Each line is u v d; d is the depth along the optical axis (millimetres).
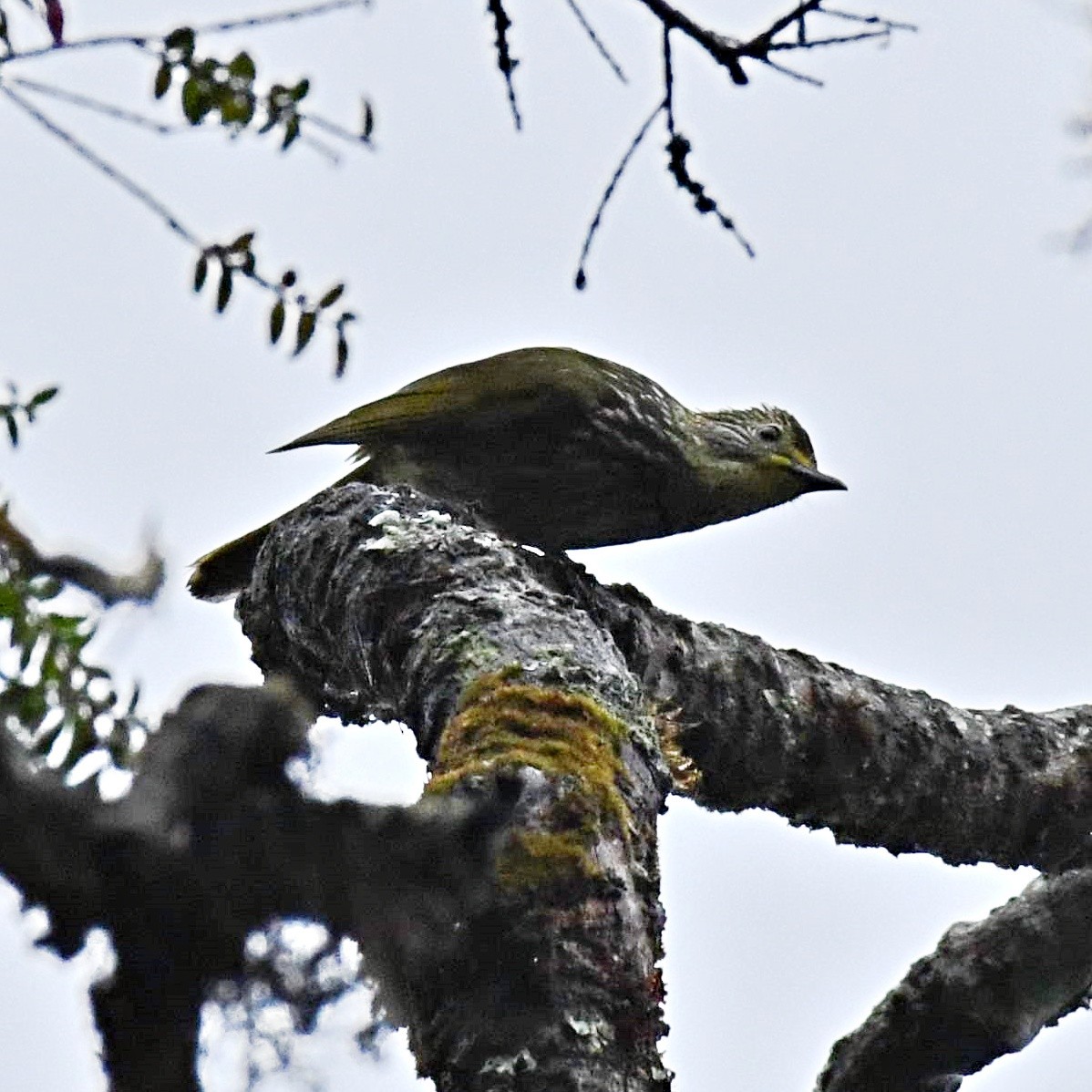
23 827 2990
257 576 8961
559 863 5188
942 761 9852
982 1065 9578
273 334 6895
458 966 4961
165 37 6543
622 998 5086
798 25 7859
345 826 3229
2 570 5316
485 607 7055
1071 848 10195
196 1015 3113
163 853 3068
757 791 9656
